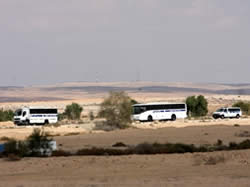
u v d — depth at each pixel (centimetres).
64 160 9306
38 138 10675
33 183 6981
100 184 6775
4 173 8138
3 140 17300
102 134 19462
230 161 9000
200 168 8331
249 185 6538
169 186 6525
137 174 7769
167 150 10844
